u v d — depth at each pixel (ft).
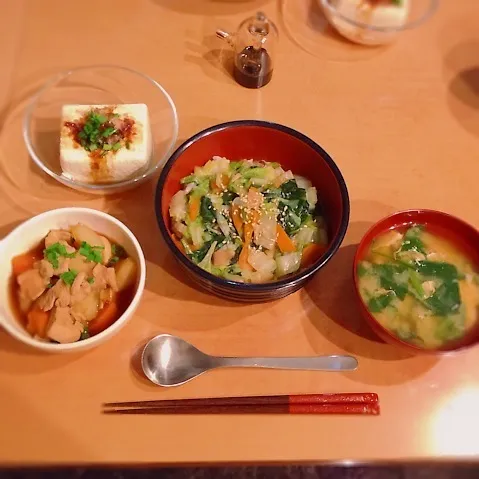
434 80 1.98
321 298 1.62
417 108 1.93
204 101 1.89
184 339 1.55
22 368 1.50
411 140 1.87
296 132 1.62
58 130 1.82
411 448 1.45
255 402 1.46
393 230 1.61
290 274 1.55
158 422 1.44
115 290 1.51
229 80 1.93
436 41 2.06
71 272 1.48
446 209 1.77
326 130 1.87
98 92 1.89
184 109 1.87
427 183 1.81
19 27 1.98
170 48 1.98
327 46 2.03
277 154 1.70
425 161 1.84
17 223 1.69
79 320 1.46
